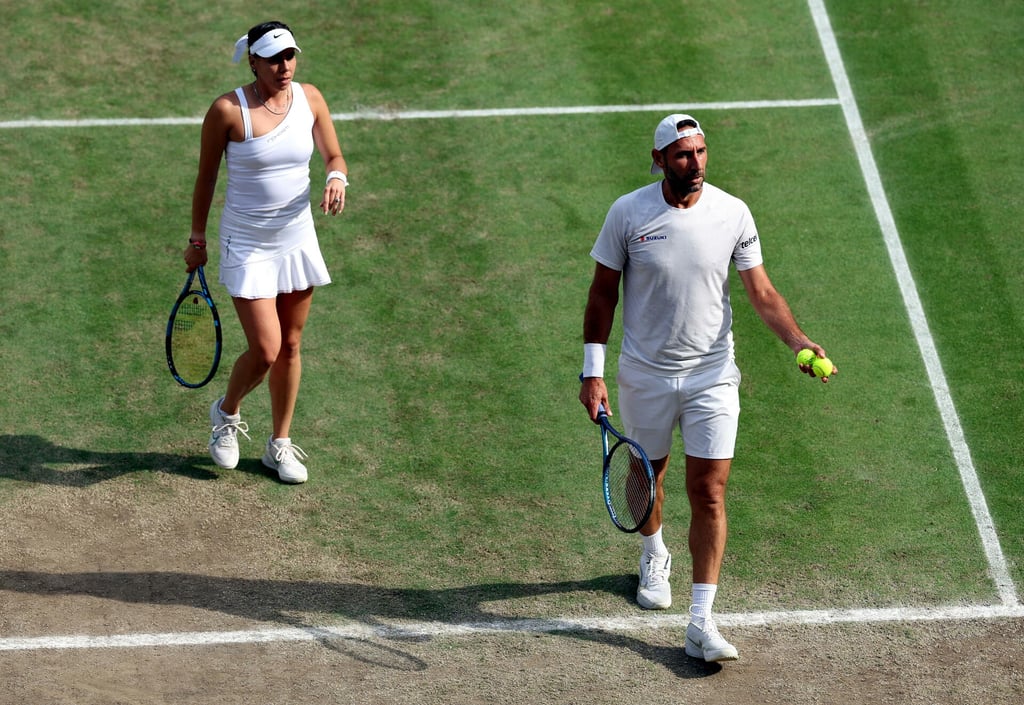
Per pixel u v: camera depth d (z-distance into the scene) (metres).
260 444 28.30
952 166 36.72
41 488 26.61
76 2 42.72
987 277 33.03
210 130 23.73
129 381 29.72
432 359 30.61
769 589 24.45
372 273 33.09
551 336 31.31
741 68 40.72
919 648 23.00
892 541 25.69
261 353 24.91
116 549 25.16
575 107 39.09
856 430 28.61
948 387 29.78
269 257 24.73
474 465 27.70
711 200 21.06
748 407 29.28
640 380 21.91
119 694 21.38
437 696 21.61
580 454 28.06
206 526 25.91
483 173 36.56
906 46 41.56
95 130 37.53
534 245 34.09
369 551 25.41
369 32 42.06
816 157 37.22
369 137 37.72
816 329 31.48
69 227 34.12
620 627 23.52
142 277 32.72
